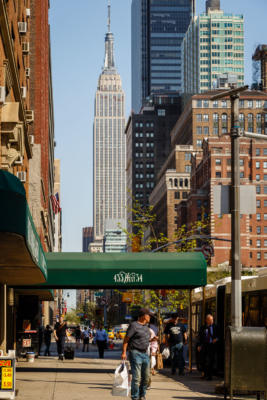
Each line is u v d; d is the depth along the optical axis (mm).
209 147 154750
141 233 44812
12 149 24406
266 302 19984
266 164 159625
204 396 18078
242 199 19031
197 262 26500
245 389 16094
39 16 60812
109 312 112750
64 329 37938
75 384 21312
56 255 26344
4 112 22516
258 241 156625
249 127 193875
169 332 26453
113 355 47750
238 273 18594
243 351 16141
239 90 19312
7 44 23203
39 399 16578
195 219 155875
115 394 14617
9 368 15375
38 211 58250
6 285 27938
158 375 26219
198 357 27703
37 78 60000
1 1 20391
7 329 30484
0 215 11984
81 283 25984
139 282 26156
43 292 37094
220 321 26328
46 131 75688
